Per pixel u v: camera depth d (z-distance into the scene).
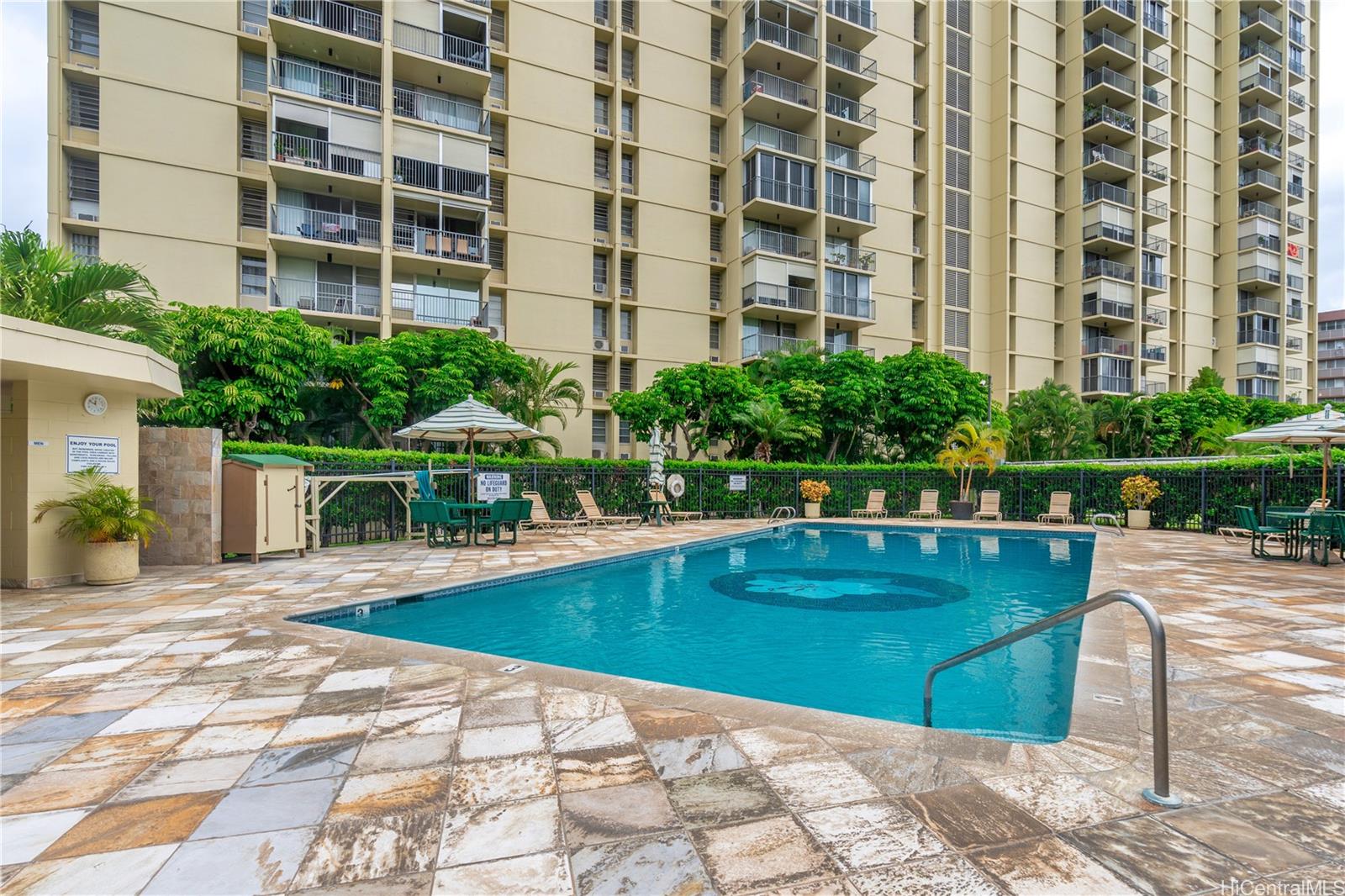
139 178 19.38
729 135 29.31
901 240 32.31
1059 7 37.12
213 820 2.32
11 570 7.20
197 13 20.25
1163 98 38.84
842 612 7.28
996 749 2.90
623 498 18.11
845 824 2.26
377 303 22.55
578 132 26.12
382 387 18.12
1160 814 2.32
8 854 2.10
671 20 28.17
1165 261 38.50
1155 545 12.43
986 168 34.88
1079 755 2.83
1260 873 1.96
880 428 25.05
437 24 22.73
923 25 33.31
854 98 31.33
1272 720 3.25
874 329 31.42
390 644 4.83
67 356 6.56
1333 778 2.60
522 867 2.02
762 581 9.27
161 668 4.22
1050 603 7.76
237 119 20.73
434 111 23.42
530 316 25.12
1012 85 34.81
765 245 28.64
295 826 2.28
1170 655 4.47
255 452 11.52
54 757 2.87
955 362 25.09
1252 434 10.41
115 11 19.22
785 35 28.47
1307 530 9.63
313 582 7.79
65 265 8.48
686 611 7.29
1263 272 41.16
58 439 7.48
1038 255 35.34
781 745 2.97
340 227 21.50
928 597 8.16
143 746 2.98
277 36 20.55
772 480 19.92
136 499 7.93
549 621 6.76
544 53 25.61
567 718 3.33
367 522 12.90
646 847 2.12
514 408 20.53
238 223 20.70
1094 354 35.06
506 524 14.72
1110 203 35.38
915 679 4.91
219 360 16.06
